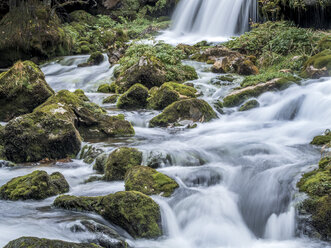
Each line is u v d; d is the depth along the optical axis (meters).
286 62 12.70
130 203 4.70
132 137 8.41
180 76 12.91
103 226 4.38
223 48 15.45
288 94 10.07
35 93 9.62
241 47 15.54
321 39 12.81
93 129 8.51
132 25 23.94
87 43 21.17
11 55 18.64
